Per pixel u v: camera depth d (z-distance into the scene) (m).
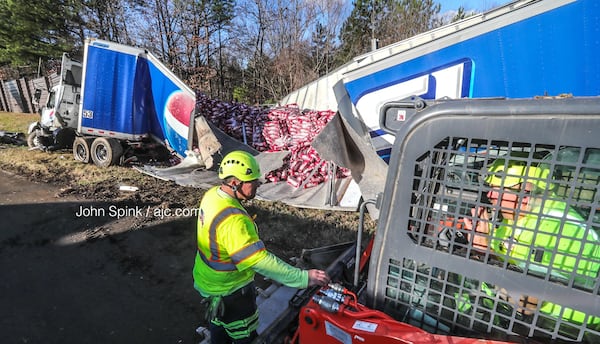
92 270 3.98
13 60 22.33
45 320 3.12
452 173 1.25
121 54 7.95
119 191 6.66
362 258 2.39
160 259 4.25
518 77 2.87
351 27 27.11
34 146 10.51
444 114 1.12
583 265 1.00
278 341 2.02
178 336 2.98
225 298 1.88
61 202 6.02
